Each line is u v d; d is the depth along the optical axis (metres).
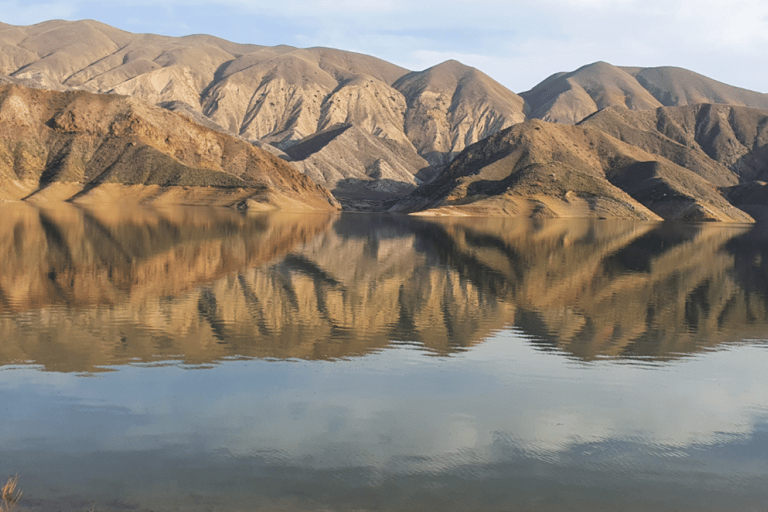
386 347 22.44
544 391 18.14
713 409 17.09
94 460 12.84
